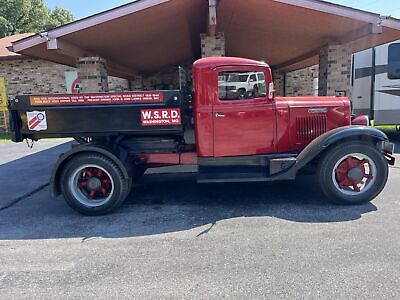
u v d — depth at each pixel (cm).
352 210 427
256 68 462
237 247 333
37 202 523
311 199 480
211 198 503
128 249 341
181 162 485
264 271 285
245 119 469
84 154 444
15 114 441
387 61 957
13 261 323
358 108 1066
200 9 720
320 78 922
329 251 316
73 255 332
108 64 977
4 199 545
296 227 377
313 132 487
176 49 1157
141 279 282
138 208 469
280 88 1568
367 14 670
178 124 440
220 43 794
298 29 815
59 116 440
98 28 682
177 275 286
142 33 811
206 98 462
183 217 426
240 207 455
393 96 962
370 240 336
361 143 440
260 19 773
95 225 413
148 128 442
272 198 491
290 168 450
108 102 439
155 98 438
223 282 271
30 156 979
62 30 654
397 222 382
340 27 750
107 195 459
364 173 451
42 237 381
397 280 265
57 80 1536
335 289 256
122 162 450
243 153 478
